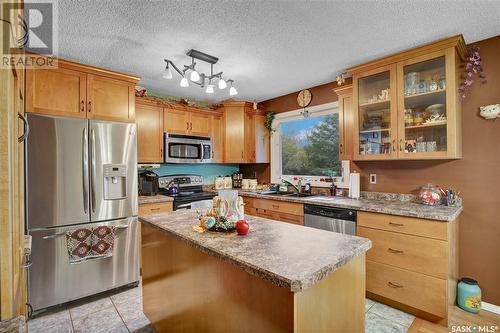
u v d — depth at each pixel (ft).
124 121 8.89
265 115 13.93
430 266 6.63
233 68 9.29
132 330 6.51
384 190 9.45
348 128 9.65
